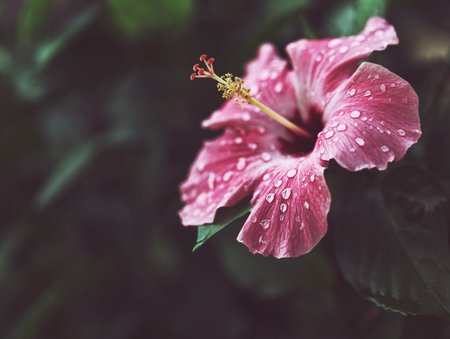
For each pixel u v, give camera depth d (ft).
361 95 1.37
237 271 1.74
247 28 1.97
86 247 2.24
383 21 1.46
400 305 1.36
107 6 1.97
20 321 2.23
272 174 1.42
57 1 2.20
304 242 1.32
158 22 1.95
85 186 2.28
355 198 1.49
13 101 2.19
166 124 2.15
